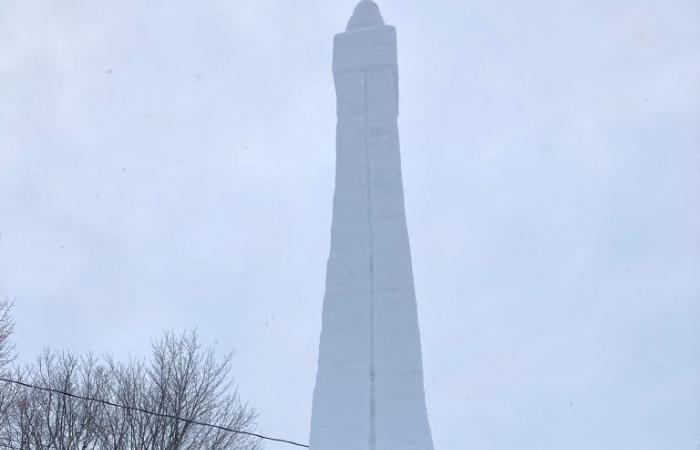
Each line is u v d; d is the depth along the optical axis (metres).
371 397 8.77
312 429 8.77
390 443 8.50
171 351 21.20
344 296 9.36
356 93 10.55
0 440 18.66
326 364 9.05
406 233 9.59
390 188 9.88
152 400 20.08
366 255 9.53
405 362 8.88
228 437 20.44
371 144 10.20
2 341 19.78
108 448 19.02
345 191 9.98
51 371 20.17
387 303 9.22
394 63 10.61
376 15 11.07
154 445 19.11
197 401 20.44
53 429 18.92
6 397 19.22
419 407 8.63
